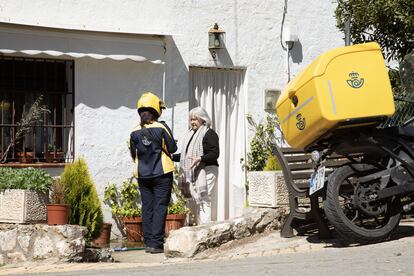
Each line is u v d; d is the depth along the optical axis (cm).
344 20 1226
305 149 897
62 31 1220
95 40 1245
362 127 858
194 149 1163
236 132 1395
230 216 1386
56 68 1248
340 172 844
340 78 831
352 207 863
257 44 1395
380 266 682
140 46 1281
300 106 862
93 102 1262
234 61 1374
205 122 1179
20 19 1215
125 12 1288
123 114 1283
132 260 996
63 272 833
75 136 1248
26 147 1227
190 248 931
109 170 1270
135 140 1058
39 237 945
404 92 1005
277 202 1018
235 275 691
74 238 941
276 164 1067
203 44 1347
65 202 991
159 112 1076
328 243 902
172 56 1321
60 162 1244
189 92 1357
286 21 1420
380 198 838
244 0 1384
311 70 838
